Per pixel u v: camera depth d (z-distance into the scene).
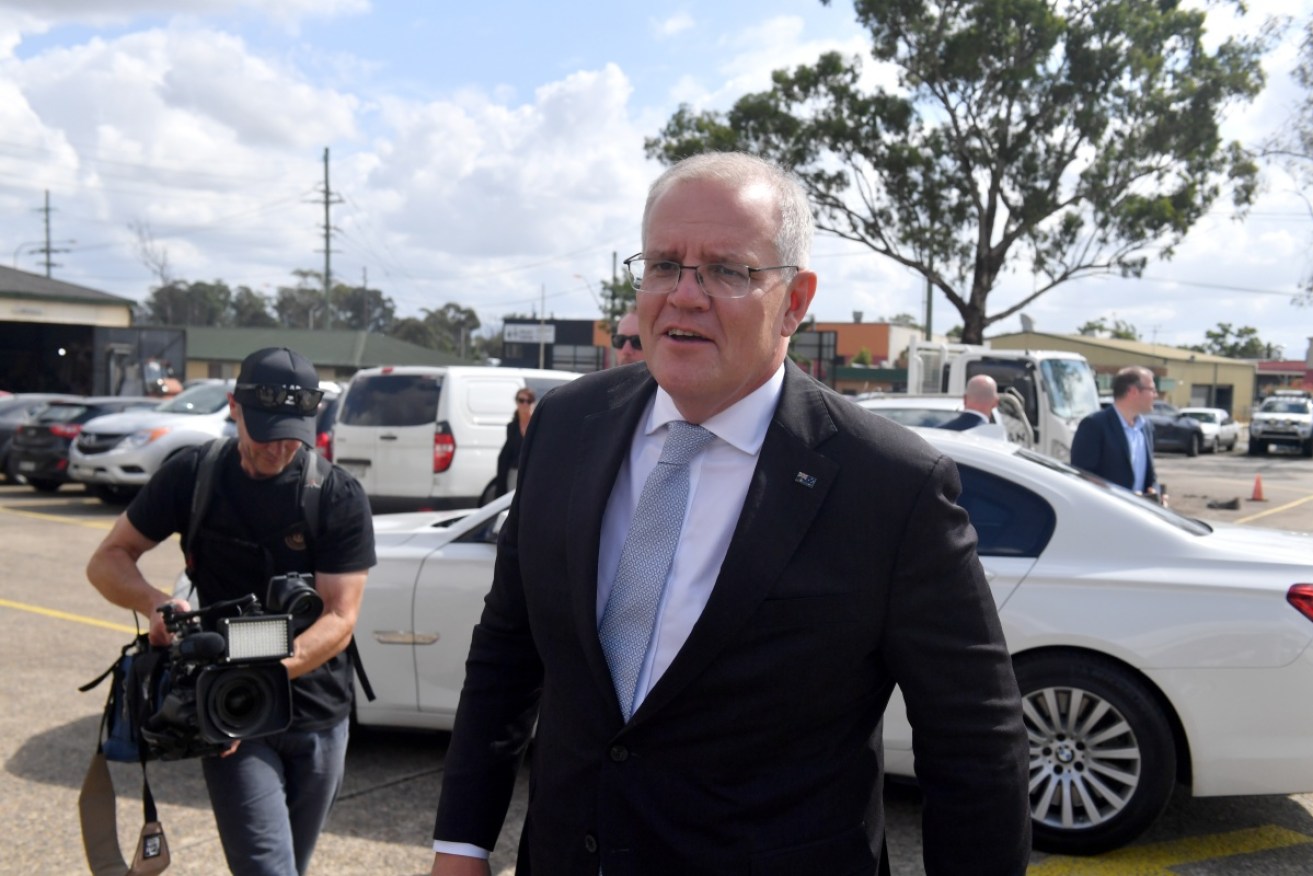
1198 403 63.38
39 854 3.75
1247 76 24.89
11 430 16.11
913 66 25.88
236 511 2.46
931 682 1.54
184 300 88.38
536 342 50.97
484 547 4.60
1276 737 3.74
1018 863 1.57
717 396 1.58
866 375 46.25
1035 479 4.19
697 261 1.54
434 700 4.57
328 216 53.28
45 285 32.84
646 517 1.62
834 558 1.52
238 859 2.29
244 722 2.10
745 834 1.52
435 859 1.78
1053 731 3.96
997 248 26.92
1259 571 3.87
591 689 1.62
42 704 5.41
